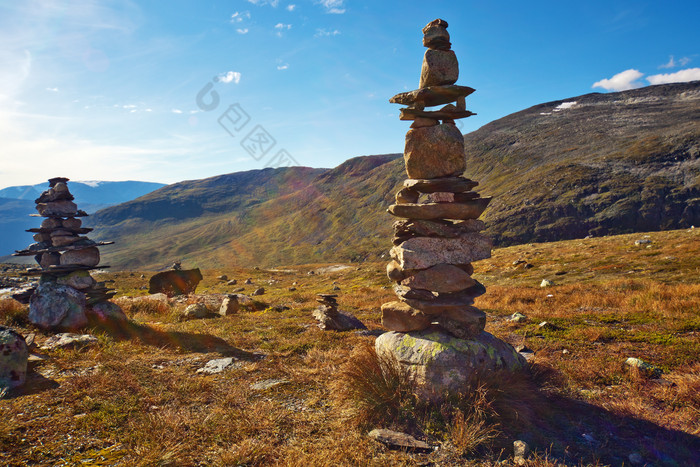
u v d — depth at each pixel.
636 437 3.98
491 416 4.14
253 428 4.12
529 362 5.75
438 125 5.08
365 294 24.28
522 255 35.78
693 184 100.75
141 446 3.66
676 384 5.27
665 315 9.80
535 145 168.88
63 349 6.78
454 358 4.66
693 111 160.12
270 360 6.83
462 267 5.32
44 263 8.91
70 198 9.25
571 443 3.88
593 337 7.78
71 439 3.80
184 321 11.41
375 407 4.49
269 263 145.62
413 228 5.16
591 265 25.27
